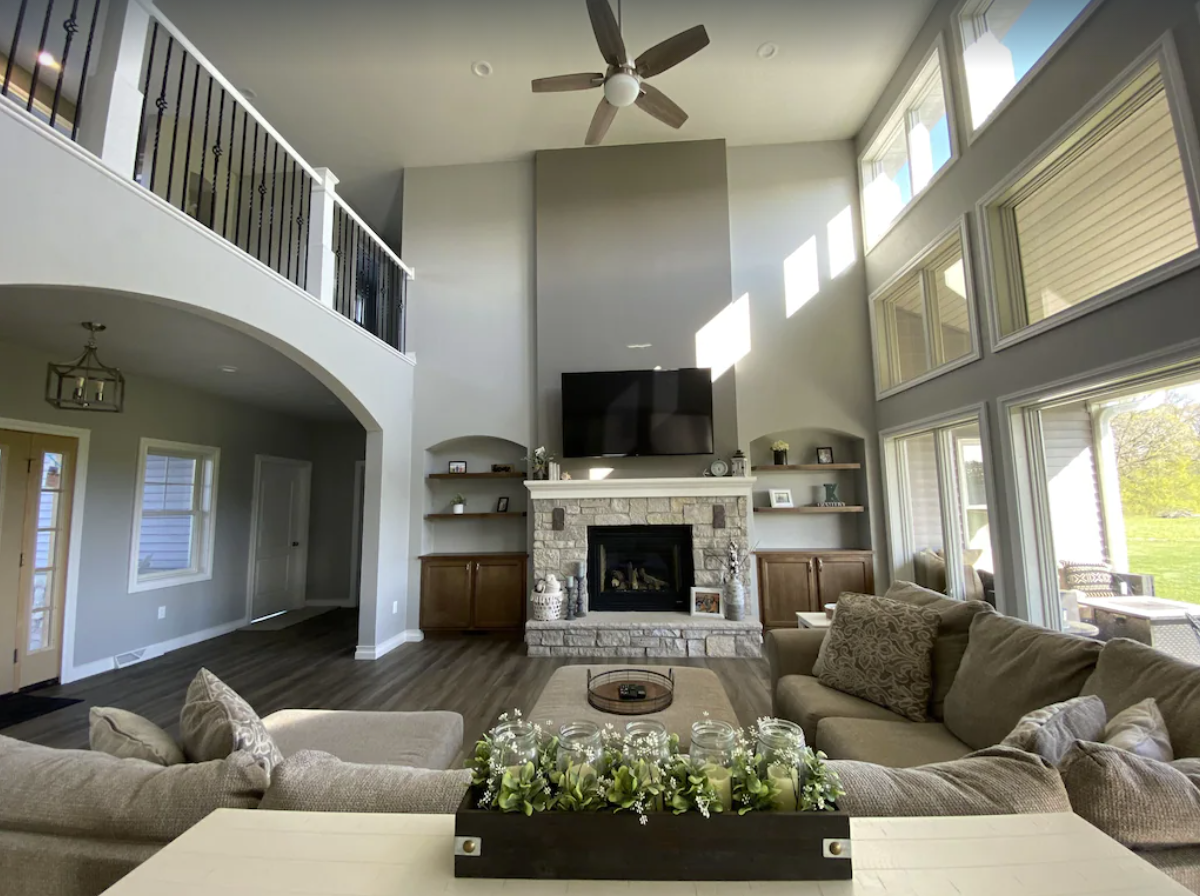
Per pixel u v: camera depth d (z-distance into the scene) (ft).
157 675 13.89
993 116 11.36
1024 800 3.15
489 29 13.74
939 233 13.51
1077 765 3.34
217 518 18.71
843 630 8.27
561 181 18.66
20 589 12.69
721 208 18.16
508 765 2.87
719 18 13.61
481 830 2.59
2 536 12.35
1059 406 10.41
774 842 2.55
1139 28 8.11
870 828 2.87
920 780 3.36
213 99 15.97
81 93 7.53
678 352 17.79
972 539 13.15
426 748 6.51
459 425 18.20
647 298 18.03
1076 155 9.76
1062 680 5.63
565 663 14.52
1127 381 8.62
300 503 23.36
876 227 17.65
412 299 18.85
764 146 18.74
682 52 10.01
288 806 3.33
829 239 18.16
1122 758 3.30
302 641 17.40
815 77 15.65
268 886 2.48
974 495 13.07
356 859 2.69
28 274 6.28
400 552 17.19
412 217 19.22
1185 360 7.59
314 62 14.74
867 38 14.30
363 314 18.21
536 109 16.71
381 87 15.71
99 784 3.55
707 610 16.10
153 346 13.17
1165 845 3.09
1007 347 11.16
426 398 18.39
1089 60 9.00
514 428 18.10
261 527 20.99
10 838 3.40
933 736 6.57
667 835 2.57
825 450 18.25
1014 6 11.31
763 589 17.06
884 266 16.60
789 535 18.34
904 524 16.61
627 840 2.56
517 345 18.44
